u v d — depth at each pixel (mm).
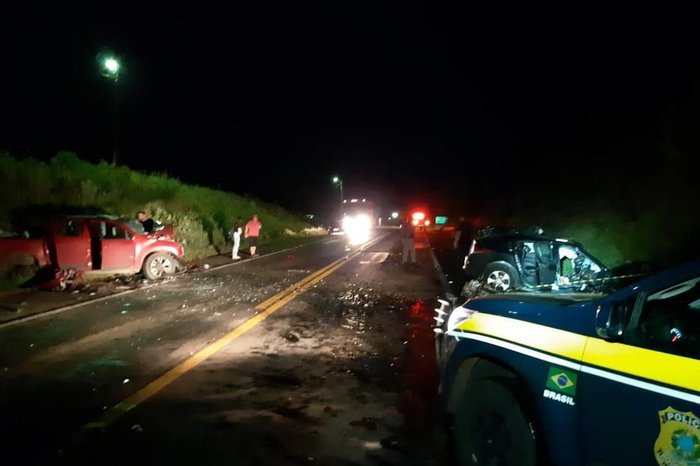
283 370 7699
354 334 9852
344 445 5336
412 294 14375
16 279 14430
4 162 22422
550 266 12414
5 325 10430
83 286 14938
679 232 14023
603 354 3479
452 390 4816
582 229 21172
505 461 4176
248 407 6297
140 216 18094
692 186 14359
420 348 8938
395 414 6125
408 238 22078
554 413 3738
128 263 16359
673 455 3006
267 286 15586
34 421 5832
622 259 15484
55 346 8914
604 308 3582
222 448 5234
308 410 6230
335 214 71562
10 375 7402
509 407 4070
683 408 2982
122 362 8039
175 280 16703
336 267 20750
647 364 3229
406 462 4996
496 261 12656
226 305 12578
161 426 5734
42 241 15211
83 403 6367
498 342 4348
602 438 3406
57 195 22250
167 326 10398
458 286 15938
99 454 5082
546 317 4008
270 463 4945
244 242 30406
